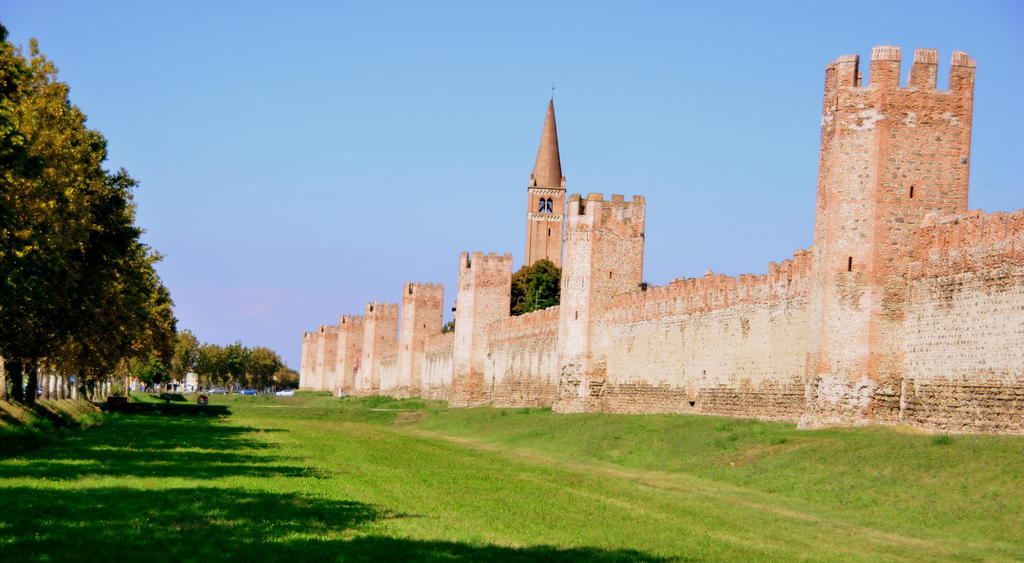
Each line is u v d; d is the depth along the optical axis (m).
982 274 42.81
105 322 60.31
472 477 43.16
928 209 48.44
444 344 132.12
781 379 57.50
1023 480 32.44
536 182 198.50
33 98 43.84
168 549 23.00
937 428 44.81
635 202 83.88
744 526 31.16
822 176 50.25
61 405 73.00
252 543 24.19
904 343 47.56
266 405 136.38
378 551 23.89
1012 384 40.72
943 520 31.30
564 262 83.62
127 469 38.41
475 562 23.23
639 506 34.97
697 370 67.38
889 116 48.50
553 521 30.62
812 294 50.47
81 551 22.44
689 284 69.44
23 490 30.98
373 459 50.34
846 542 28.78
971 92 49.12
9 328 51.56
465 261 119.38
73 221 44.41
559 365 83.44
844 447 42.00
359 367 195.12
